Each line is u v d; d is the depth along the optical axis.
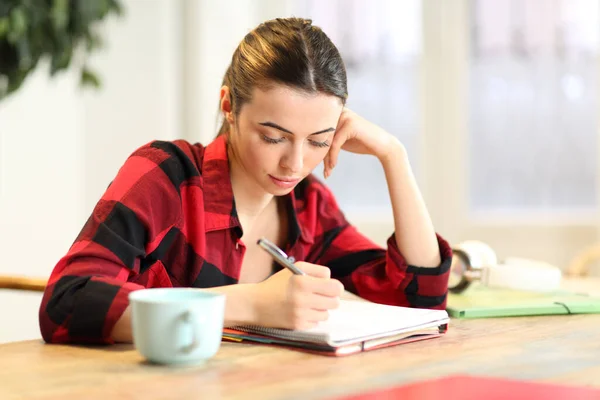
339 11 3.68
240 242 1.34
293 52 1.14
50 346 1.03
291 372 0.88
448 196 3.58
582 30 3.43
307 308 1.00
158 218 1.25
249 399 0.77
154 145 1.32
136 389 0.80
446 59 3.55
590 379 0.87
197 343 0.90
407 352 1.00
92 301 1.02
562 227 3.50
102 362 0.93
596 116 3.45
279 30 1.20
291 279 1.02
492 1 3.52
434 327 1.12
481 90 3.56
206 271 1.31
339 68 1.18
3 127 3.13
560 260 3.51
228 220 1.32
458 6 3.53
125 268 1.15
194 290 0.97
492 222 3.56
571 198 3.51
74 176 3.38
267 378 0.85
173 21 3.53
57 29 2.46
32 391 0.80
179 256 1.30
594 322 1.27
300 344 1.00
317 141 1.19
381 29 3.64
